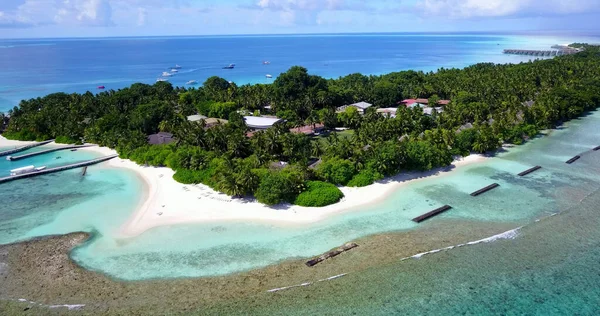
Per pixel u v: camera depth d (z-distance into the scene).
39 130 120.12
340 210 67.81
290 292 47.91
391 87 156.00
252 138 94.75
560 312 44.75
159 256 55.34
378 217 65.31
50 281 50.16
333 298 46.91
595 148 100.00
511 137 104.38
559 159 92.62
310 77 158.50
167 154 92.31
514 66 196.00
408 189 76.06
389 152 80.00
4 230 63.38
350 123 123.81
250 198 72.69
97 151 107.88
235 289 48.44
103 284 49.53
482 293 47.66
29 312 44.84
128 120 120.94
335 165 77.88
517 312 44.75
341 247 56.47
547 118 118.00
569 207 68.25
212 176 78.56
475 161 91.62
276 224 63.41
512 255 54.72
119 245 58.34
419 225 62.78
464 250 55.91
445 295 47.38
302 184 71.38
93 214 68.56
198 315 44.38
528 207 68.50
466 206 69.06
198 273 51.50
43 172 90.06
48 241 59.75
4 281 50.25
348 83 177.50
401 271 51.50
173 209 69.38
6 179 85.19
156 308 45.41
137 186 81.44
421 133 102.75
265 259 54.28
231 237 59.81
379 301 46.44
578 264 52.72
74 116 124.12
